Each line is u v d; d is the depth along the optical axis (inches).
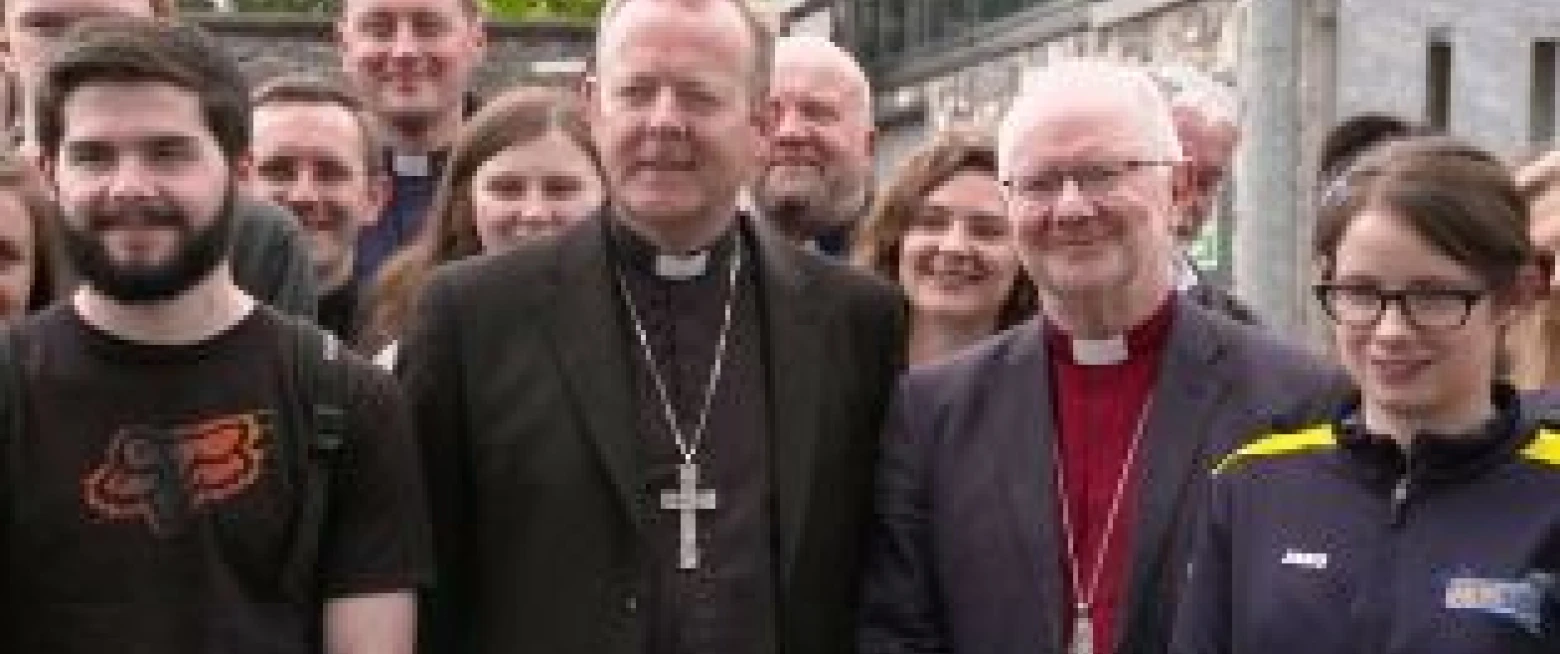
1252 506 150.5
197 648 144.2
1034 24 493.4
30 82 191.6
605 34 167.8
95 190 144.3
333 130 245.0
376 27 271.4
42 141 149.6
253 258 197.9
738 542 165.0
